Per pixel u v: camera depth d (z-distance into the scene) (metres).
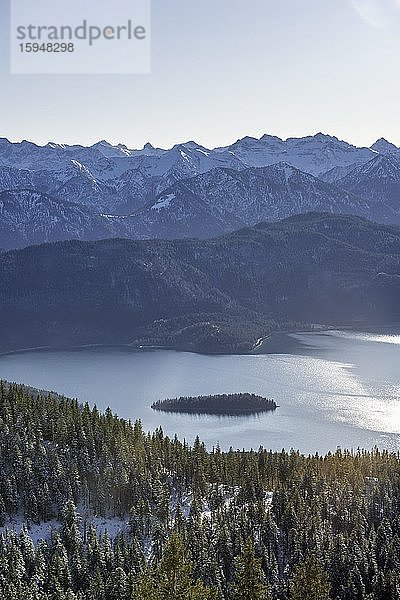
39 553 148.12
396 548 170.12
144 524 167.38
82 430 194.25
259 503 182.12
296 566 101.50
